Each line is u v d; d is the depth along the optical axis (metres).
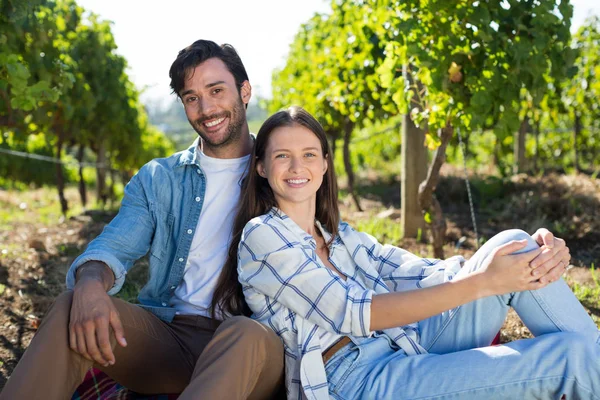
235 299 2.45
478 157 12.86
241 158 2.61
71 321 2.04
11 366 3.22
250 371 2.01
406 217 5.56
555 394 2.02
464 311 2.30
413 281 2.52
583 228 5.39
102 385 2.66
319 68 7.80
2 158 14.68
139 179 2.62
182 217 2.55
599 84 9.13
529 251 2.12
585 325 2.19
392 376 2.15
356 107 6.94
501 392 2.04
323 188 2.54
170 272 2.55
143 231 2.55
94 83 8.23
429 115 4.30
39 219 8.42
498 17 4.01
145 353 2.34
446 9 3.95
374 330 2.16
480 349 2.13
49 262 5.31
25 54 4.79
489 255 2.13
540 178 7.39
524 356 2.04
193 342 2.49
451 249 5.21
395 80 4.43
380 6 4.69
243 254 2.31
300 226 2.43
